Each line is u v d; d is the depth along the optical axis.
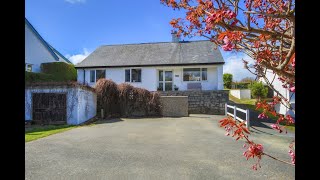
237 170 5.26
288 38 2.09
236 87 31.30
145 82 20.42
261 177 4.86
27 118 12.97
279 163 5.70
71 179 4.69
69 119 12.84
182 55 20.89
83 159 5.97
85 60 22.27
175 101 16.36
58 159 5.96
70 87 12.92
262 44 2.44
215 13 1.97
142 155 6.37
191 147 7.29
